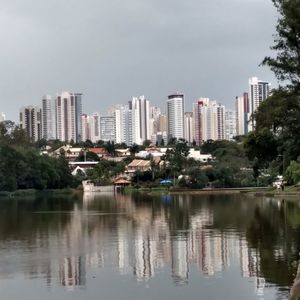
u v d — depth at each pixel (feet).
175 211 189.06
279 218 147.13
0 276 72.23
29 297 61.16
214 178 456.45
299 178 293.02
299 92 139.23
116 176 556.92
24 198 357.00
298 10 121.29
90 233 121.39
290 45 128.88
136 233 119.75
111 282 67.67
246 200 255.29
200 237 109.70
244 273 71.10
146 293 61.62
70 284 67.15
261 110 152.56
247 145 275.59
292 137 176.96
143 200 289.94
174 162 491.72
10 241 108.58
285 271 71.26
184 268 75.77
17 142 487.61
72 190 488.44
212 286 64.23
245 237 107.24
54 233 122.31
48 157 490.08
